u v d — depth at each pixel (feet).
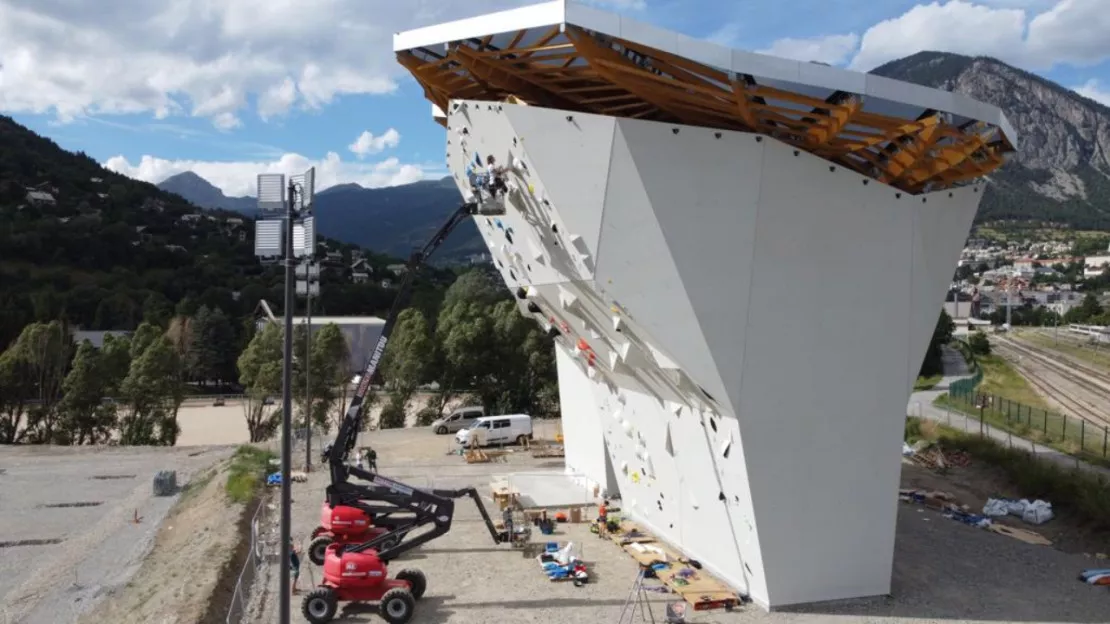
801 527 52.34
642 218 46.14
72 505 92.12
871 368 53.36
